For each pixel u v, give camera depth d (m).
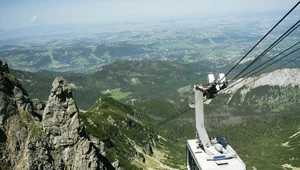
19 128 54.25
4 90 56.38
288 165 195.25
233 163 21.56
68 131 58.28
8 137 53.16
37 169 51.91
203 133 24.00
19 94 58.50
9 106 55.44
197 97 23.62
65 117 58.62
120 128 185.25
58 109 58.53
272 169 181.50
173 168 157.62
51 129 57.47
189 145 26.72
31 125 56.06
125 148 145.00
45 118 57.72
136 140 179.25
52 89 59.22
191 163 25.81
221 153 22.70
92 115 183.50
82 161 57.16
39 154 53.38
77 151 57.50
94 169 57.69
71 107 59.44
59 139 57.56
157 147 198.75
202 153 24.14
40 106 66.75
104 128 153.62
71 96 60.25
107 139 130.62
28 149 52.53
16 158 51.94
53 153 56.34
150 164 148.50
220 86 22.47
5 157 51.19
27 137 54.19
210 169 21.20
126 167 111.94
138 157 145.38
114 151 127.44
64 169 55.78
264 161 198.38
